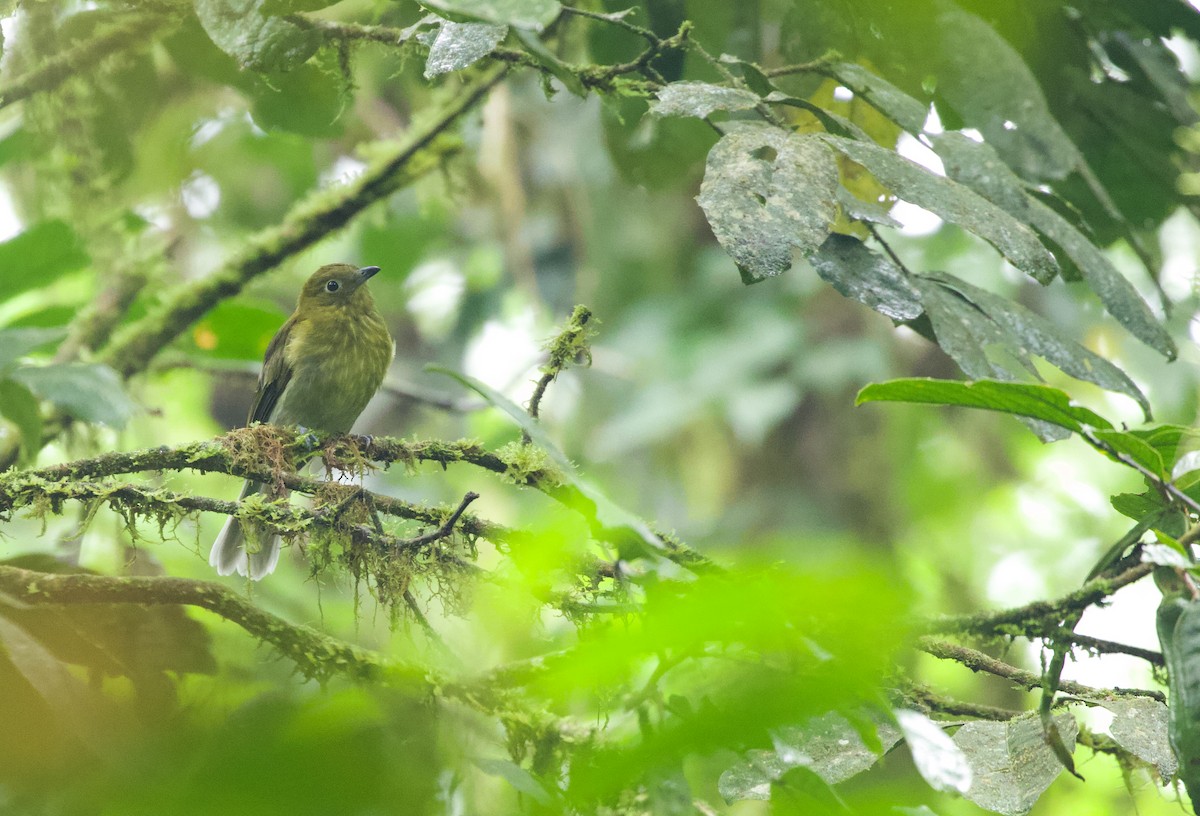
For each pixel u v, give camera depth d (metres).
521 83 15.01
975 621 6.02
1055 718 5.20
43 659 4.52
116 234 10.62
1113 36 8.20
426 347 18.12
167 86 12.27
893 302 5.26
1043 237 7.02
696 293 16.81
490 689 5.59
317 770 2.25
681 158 8.88
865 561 2.50
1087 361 5.76
